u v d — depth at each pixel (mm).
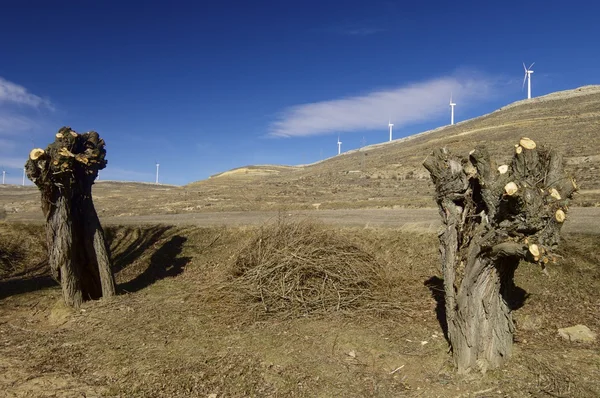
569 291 7660
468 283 5027
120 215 25266
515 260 5020
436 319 6891
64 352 6422
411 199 22656
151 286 10094
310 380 5113
